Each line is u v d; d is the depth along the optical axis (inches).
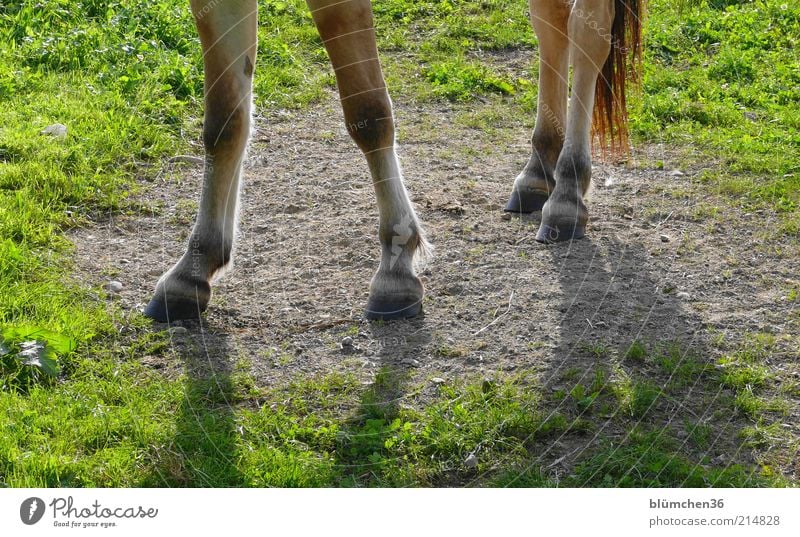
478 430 152.5
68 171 242.5
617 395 162.9
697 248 215.2
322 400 161.3
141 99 281.9
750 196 240.8
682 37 353.4
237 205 187.8
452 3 396.8
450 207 233.9
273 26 362.0
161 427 151.9
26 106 269.7
